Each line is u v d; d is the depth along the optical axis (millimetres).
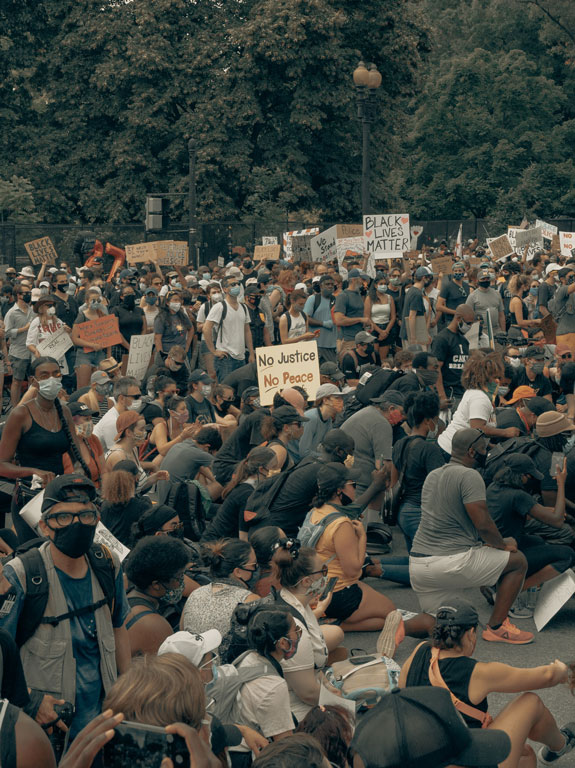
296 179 40312
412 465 7312
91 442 7078
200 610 5070
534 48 66250
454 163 57531
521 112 57531
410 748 3117
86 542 3801
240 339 12875
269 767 2586
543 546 6695
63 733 3672
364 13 41469
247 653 4211
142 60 38031
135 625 4676
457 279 14680
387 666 5113
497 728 4340
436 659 4379
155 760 2350
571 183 55281
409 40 41469
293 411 7539
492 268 23172
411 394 7758
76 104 41625
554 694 5758
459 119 57281
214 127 38969
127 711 2459
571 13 61594
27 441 6234
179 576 4852
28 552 3855
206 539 7008
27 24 41688
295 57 38281
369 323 14023
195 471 7664
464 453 6387
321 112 40031
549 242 31609
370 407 8250
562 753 4758
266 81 39438
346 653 5812
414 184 59125
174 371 11055
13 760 2682
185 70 38906
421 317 14008
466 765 3359
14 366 13727
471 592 7453
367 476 8195
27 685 3805
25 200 38750
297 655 4637
